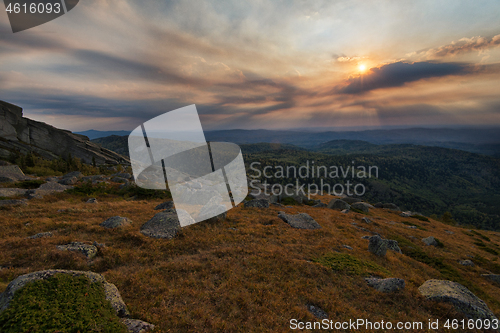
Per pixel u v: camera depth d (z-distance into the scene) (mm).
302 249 16531
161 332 6891
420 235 33500
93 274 7934
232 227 19750
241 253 14211
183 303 8797
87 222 16547
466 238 39562
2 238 12211
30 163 67688
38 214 17391
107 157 148250
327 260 14836
